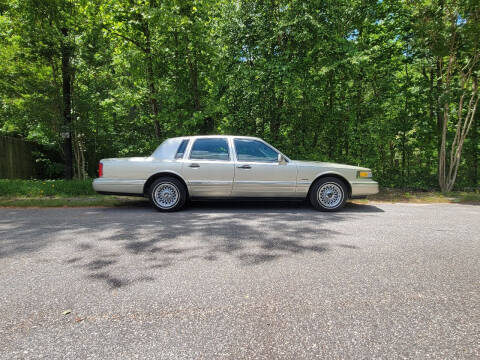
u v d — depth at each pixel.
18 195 7.75
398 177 10.54
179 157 6.04
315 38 9.06
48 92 9.16
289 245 3.58
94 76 9.96
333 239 3.86
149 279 2.60
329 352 1.63
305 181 6.03
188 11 9.01
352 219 5.16
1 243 3.65
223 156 6.06
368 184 6.12
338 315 2.03
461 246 3.58
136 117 12.48
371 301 2.23
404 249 3.46
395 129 10.45
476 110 9.99
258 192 6.04
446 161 10.60
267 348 1.67
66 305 2.15
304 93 9.16
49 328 1.86
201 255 3.21
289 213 5.75
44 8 8.63
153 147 10.05
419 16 8.59
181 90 9.55
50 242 3.69
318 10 9.24
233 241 3.74
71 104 9.60
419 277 2.67
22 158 13.70
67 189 8.09
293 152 9.67
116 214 5.60
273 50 9.66
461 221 5.05
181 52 9.22
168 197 5.96
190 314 2.03
